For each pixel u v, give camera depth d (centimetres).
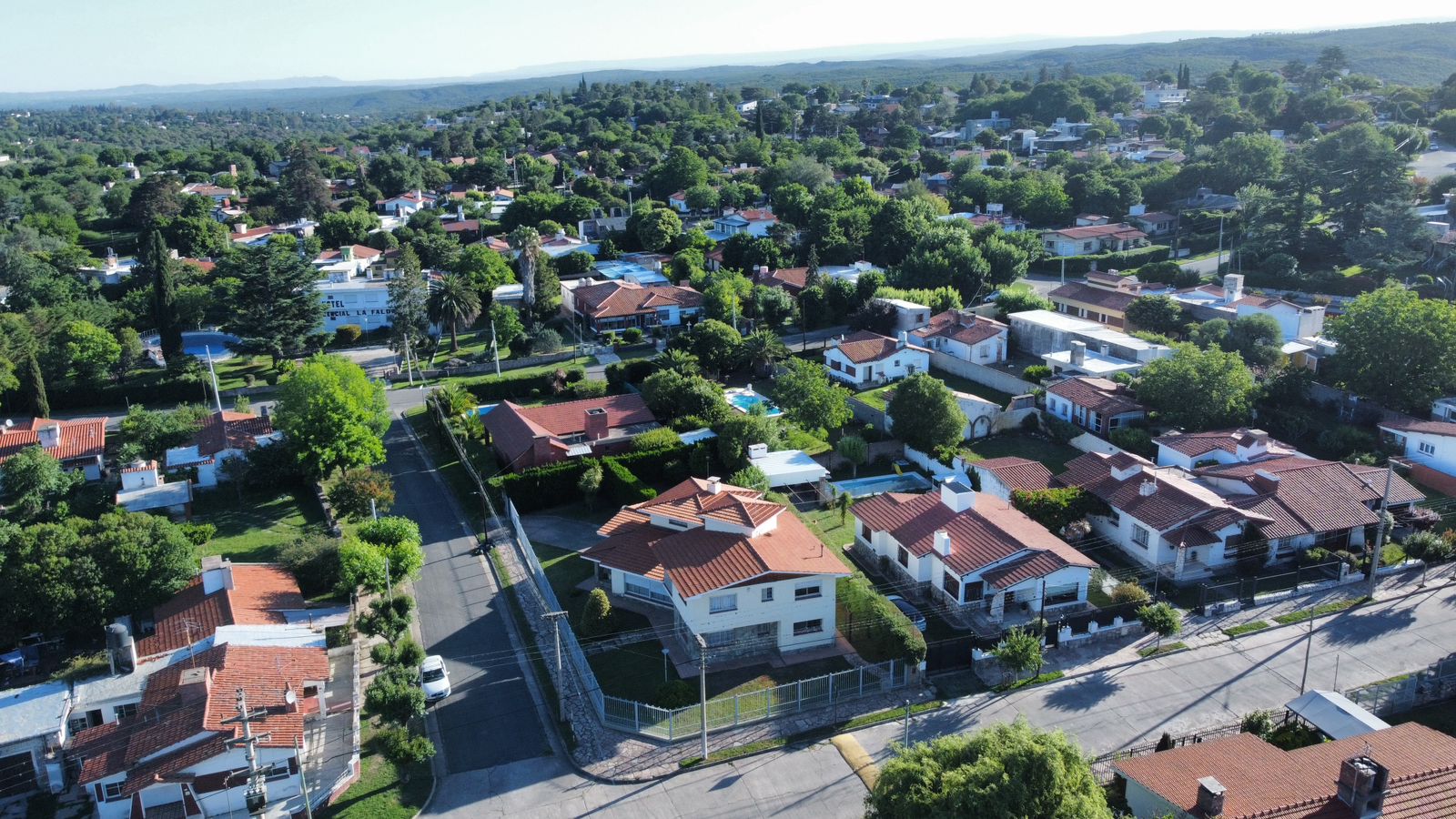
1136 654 4981
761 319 11694
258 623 5047
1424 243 11938
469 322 11294
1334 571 5719
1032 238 14462
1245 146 16125
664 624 5331
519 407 8488
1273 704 4525
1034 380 9194
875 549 6006
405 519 6247
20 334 10225
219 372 10875
